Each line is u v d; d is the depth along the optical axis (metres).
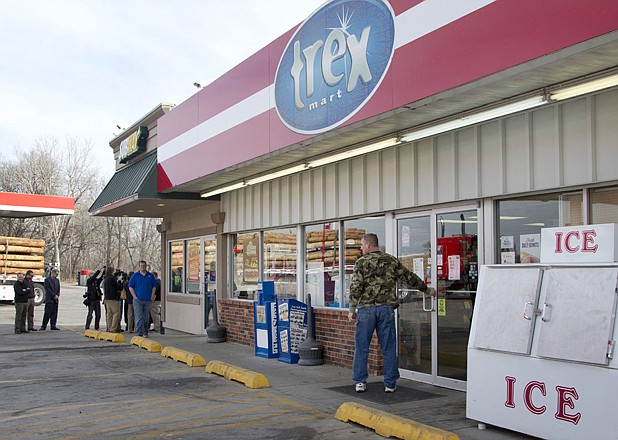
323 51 8.81
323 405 7.66
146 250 66.75
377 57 7.74
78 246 71.81
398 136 8.48
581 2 5.29
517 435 6.12
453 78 6.59
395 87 7.43
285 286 12.48
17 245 31.17
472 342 6.48
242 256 14.46
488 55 6.18
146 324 15.70
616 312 5.33
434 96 6.88
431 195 8.74
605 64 5.73
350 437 6.25
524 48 5.80
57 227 66.44
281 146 9.84
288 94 9.66
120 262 68.25
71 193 70.00
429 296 8.86
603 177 6.52
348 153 9.55
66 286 58.59
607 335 5.30
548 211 7.36
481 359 6.37
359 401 7.81
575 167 6.82
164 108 15.28
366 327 8.26
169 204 15.84
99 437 6.31
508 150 7.63
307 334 10.96
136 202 15.38
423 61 7.00
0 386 9.16
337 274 10.90
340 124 8.41
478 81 6.33
